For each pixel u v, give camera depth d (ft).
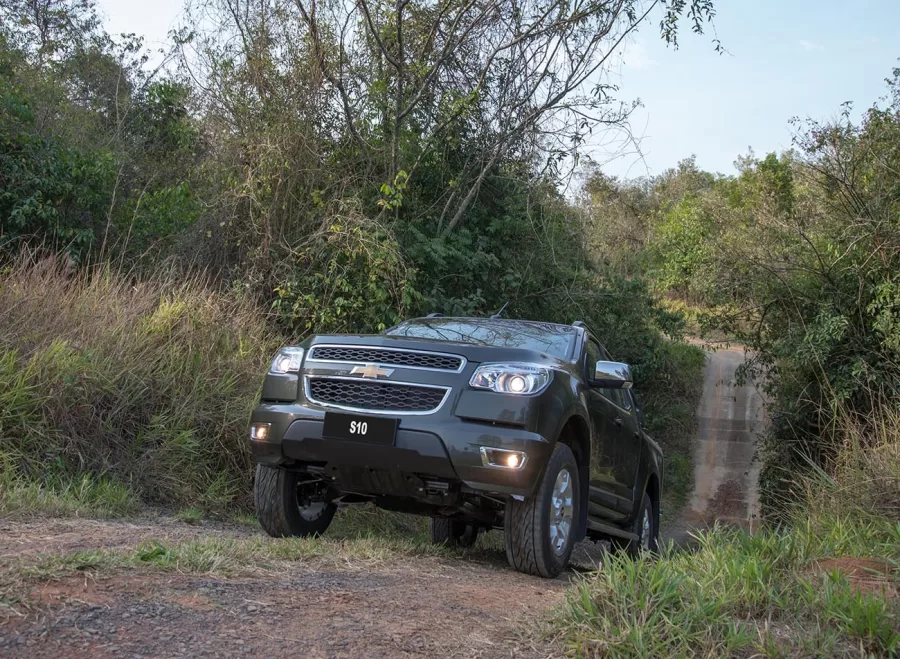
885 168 38.75
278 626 9.13
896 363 36.76
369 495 16.84
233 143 38.42
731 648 9.04
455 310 38.96
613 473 19.77
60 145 37.45
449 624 9.98
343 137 39.73
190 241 37.06
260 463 15.99
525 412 14.37
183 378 23.32
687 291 100.53
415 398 14.84
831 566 13.26
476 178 43.60
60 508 16.44
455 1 41.14
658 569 11.09
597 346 20.67
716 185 151.94
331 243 33.86
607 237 54.34
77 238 34.06
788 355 40.57
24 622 8.19
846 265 39.60
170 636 8.40
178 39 39.86
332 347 15.99
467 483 14.32
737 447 69.92
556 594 13.20
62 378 20.47
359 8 39.29
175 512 20.02
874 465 21.56
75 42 59.98
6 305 22.40
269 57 38.50
